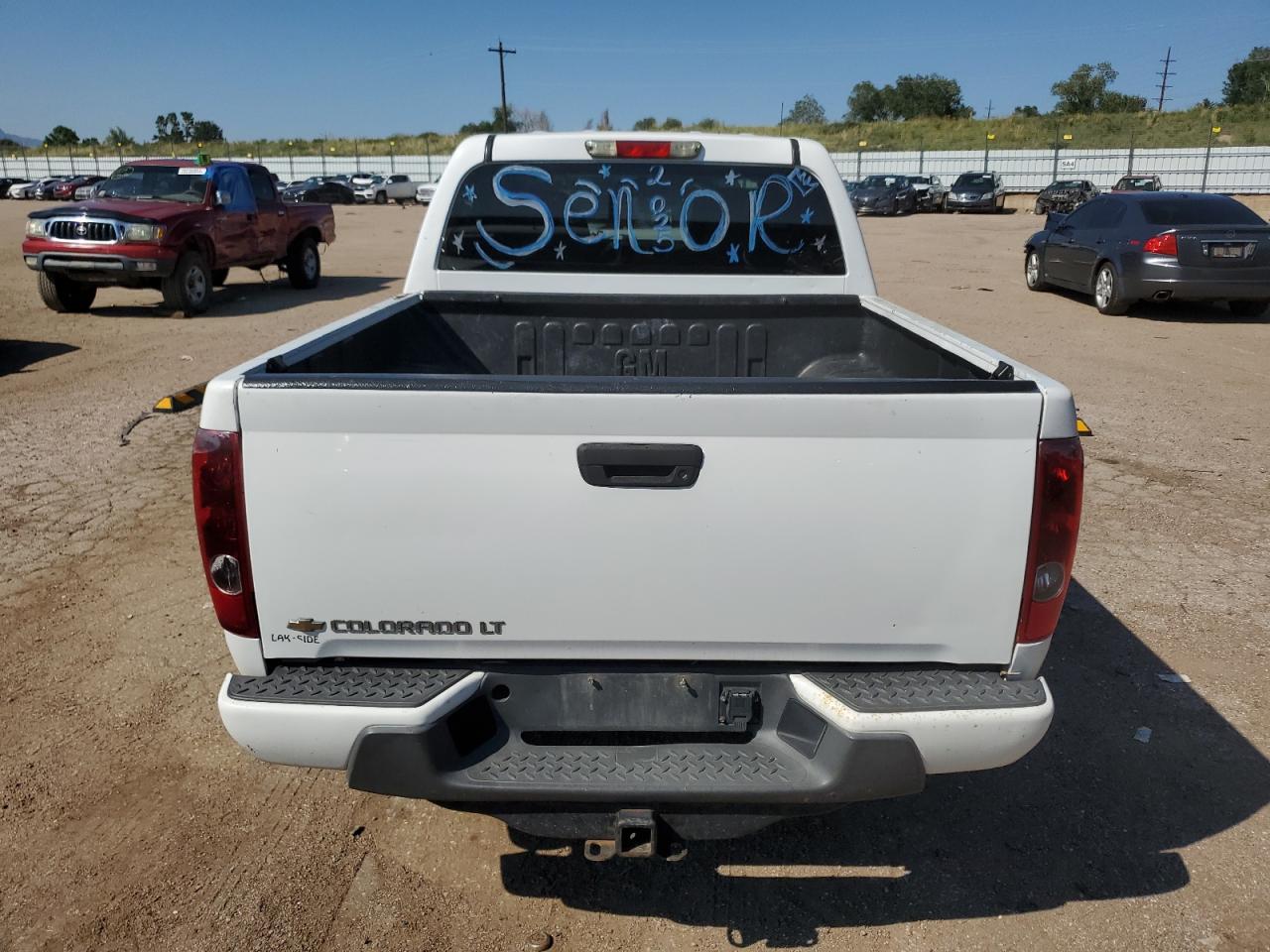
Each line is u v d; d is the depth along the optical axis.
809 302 3.94
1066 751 3.41
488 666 2.31
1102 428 7.27
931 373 3.22
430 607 2.22
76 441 6.80
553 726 2.34
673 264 3.98
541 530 2.17
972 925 2.63
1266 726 3.54
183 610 4.34
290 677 2.27
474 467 2.14
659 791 2.18
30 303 13.55
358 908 2.68
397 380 2.13
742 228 3.96
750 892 2.76
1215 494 5.88
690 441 2.13
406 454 2.14
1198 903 2.70
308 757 2.22
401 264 19.67
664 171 3.90
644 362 4.01
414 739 2.18
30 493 5.77
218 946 2.54
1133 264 11.91
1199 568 4.83
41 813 3.05
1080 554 5.01
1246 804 3.13
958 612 2.22
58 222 11.91
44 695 3.69
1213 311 12.88
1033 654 2.27
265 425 2.13
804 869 2.85
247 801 3.13
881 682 2.27
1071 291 14.63
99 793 3.15
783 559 2.19
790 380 2.14
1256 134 51.94
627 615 2.22
